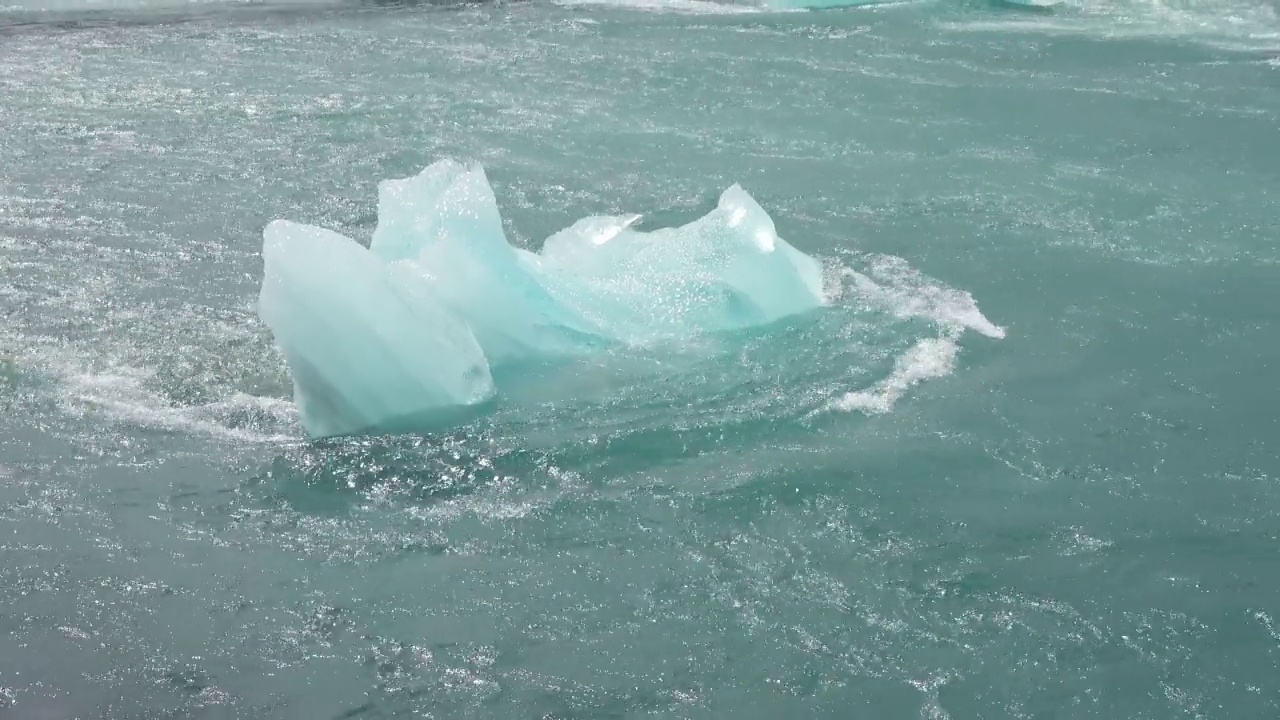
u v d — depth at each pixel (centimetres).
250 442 612
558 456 601
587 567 525
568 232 823
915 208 915
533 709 448
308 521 552
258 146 1046
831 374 680
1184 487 580
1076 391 663
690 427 625
